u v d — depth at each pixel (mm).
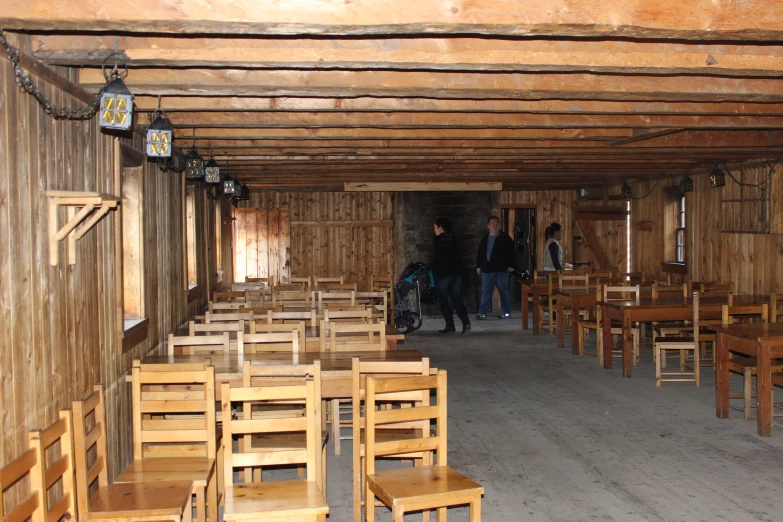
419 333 13672
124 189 6258
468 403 8156
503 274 15586
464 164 11516
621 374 9703
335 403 6434
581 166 11852
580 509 5059
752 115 6531
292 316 7848
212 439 4695
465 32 3674
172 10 3434
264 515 3895
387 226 16297
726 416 7402
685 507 5078
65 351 4332
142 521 3885
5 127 3545
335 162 10680
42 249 4000
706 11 3684
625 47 4531
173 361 6004
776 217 10453
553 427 7145
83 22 3439
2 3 3387
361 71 5160
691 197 13008
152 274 6770
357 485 4633
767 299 9961
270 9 3496
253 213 15719
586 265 16906
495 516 4953
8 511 3520
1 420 3416
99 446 4254
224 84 5078
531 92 5305
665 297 10594
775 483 5539
